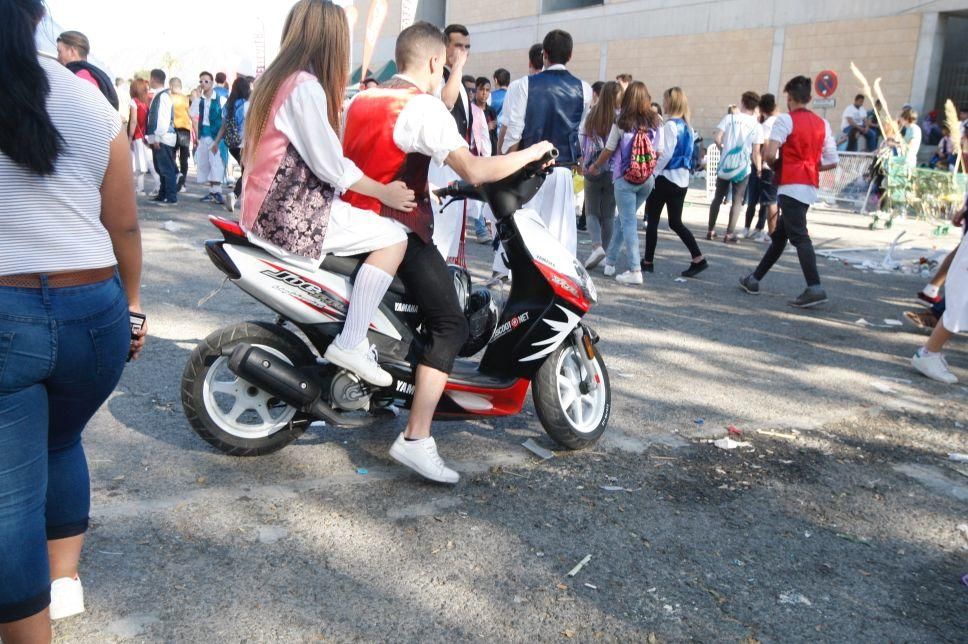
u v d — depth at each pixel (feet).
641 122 25.34
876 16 74.90
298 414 12.32
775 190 37.68
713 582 9.93
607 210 28.14
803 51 80.59
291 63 10.54
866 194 54.24
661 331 21.42
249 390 12.03
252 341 11.68
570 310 12.69
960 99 72.49
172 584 9.08
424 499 11.48
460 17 122.93
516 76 113.91
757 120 38.93
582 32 103.30
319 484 11.72
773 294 26.66
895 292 28.12
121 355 7.15
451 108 19.52
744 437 14.53
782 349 20.40
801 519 11.68
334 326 11.41
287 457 12.55
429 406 11.75
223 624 8.47
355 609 8.89
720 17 87.51
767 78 83.92
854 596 9.87
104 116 6.73
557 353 12.94
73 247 6.54
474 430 14.12
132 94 42.32
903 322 23.73
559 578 9.74
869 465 13.69
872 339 21.84
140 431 13.02
